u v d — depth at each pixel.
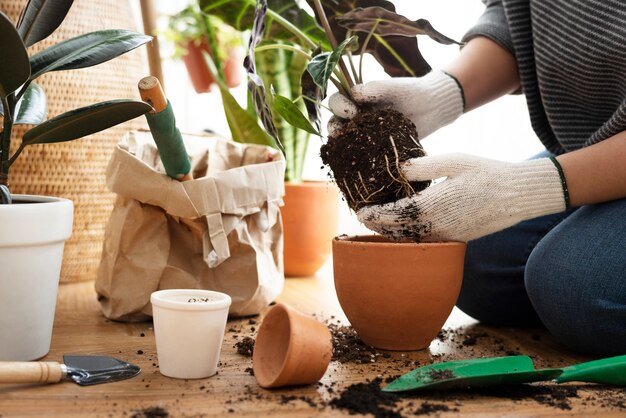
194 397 0.87
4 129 0.97
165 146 1.13
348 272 1.10
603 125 1.12
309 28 1.36
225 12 1.42
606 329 1.04
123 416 0.79
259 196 1.32
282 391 0.91
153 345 1.13
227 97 1.68
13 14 1.46
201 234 1.26
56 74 1.51
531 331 1.34
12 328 0.96
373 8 1.11
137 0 2.51
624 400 0.90
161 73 1.72
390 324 1.10
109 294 1.27
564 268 1.08
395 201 1.09
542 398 0.90
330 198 1.78
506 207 1.06
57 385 0.89
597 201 1.11
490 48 1.34
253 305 1.33
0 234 0.92
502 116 2.03
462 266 1.12
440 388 0.90
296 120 1.17
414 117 1.23
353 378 0.98
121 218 1.26
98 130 0.97
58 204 0.98
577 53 1.13
